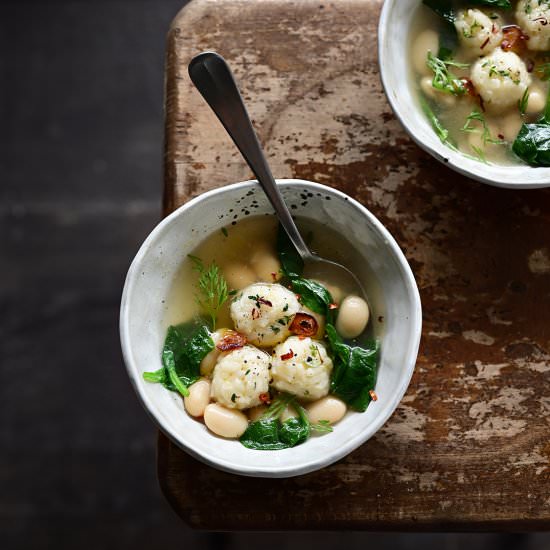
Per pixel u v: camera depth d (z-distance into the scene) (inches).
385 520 32.6
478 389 32.9
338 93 33.8
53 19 46.9
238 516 32.6
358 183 33.5
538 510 32.6
